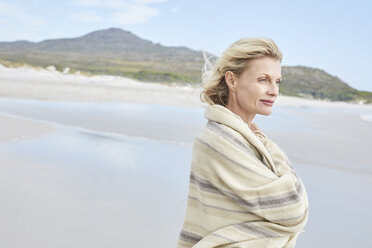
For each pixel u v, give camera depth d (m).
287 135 10.22
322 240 3.55
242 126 1.23
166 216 3.95
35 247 3.23
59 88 26.25
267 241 1.15
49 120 10.56
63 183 4.89
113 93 25.81
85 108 14.62
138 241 3.39
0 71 44.81
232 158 1.18
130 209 4.09
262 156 1.25
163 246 3.33
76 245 3.29
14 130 8.38
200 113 15.54
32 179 5.00
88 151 6.85
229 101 1.34
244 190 1.15
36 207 4.05
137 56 154.00
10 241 3.30
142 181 5.11
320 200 4.68
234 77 1.29
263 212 1.15
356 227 3.88
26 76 41.88
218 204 1.21
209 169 1.21
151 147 7.52
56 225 3.65
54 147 7.05
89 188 4.73
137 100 21.16
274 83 1.26
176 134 9.27
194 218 1.29
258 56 1.24
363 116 21.92
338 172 6.19
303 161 6.94
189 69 113.88
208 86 1.36
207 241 1.18
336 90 89.75
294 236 1.22
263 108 1.27
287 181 1.15
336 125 14.10
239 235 1.16
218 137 1.21
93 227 3.63
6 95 18.03
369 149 8.54
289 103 37.91
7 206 4.04
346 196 4.88
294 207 1.15
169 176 5.41
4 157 6.09
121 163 6.07
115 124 10.39
